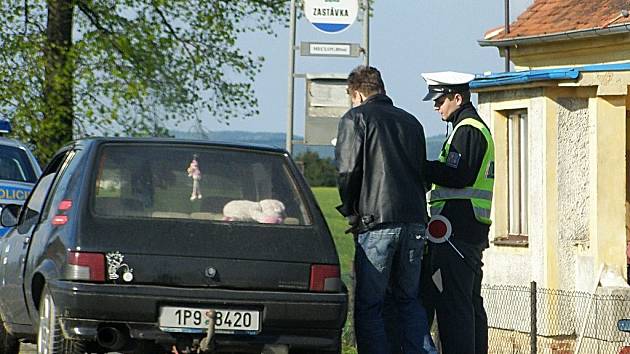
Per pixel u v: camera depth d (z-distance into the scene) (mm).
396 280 25922
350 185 25500
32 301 24000
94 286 21219
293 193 23297
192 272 21688
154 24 75250
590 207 36844
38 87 74312
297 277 22188
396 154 25500
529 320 35750
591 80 36344
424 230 25859
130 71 75688
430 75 27281
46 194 25500
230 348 21781
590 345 35062
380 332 25562
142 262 21547
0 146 41875
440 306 26734
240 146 23781
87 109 74250
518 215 38656
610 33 48375
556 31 50875
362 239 25547
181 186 22844
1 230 34750
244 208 22781
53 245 22438
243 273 21906
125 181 22641
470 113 27016
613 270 36125
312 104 41000
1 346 29047
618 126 36531
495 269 38781
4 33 73562
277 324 21906
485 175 26812
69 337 21219
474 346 26703
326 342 22188
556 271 36625
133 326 21359
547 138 36562
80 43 73500
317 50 41125
